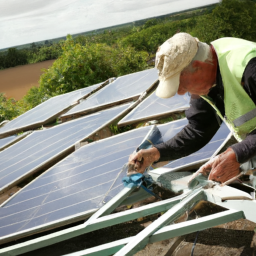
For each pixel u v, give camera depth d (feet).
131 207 7.81
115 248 5.41
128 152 8.62
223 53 4.90
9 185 9.23
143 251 6.53
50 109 13.85
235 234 6.40
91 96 13.83
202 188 6.31
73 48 23.56
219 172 5.22
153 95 11.94
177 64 4.87
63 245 7.40
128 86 13.62
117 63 25.18
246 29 41.93
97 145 9.45
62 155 10.16
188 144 6.87
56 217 7.16
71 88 22.89
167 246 6.50
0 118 26.21
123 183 7.48
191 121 6.71
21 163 10.18
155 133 8.86
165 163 8.80
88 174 8.27
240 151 5.02
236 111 5.18
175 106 10.84
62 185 8.21
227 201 5.98
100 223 6.35
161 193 7.70
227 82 4.94
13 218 7.52
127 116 11.14
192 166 7.88
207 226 5.55
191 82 5.22
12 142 12.09
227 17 42.16
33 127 12.85
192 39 4.93
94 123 11.18
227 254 6.05
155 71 14.14
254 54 4.68
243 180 6.74
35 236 7.75
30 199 8.06
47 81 23.72
